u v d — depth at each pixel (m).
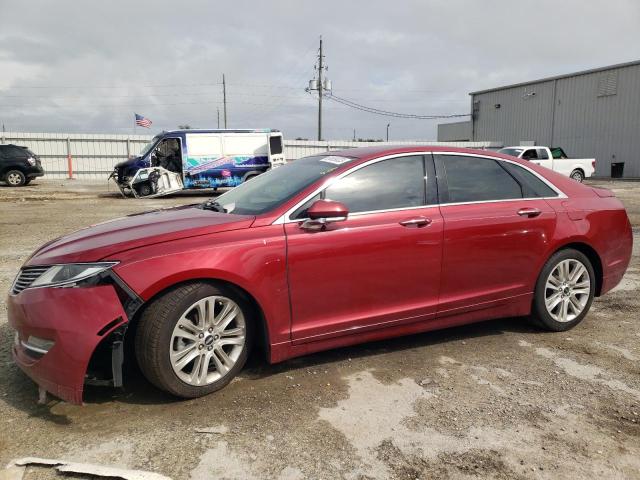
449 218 3.74
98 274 2.83
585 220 4.31
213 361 3.17
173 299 2.94
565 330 4.34
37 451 2.58
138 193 17.56
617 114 31.48
